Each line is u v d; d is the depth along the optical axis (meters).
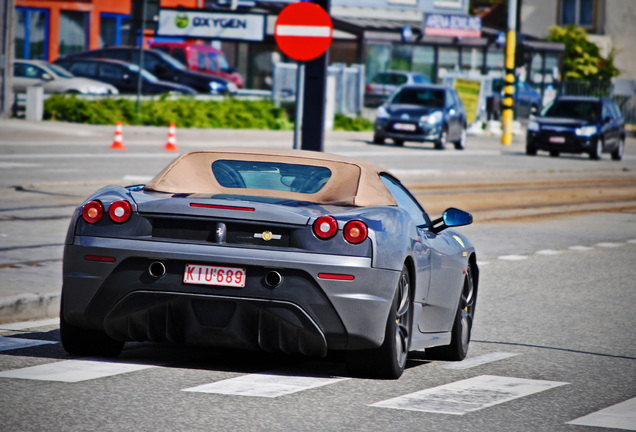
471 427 12.58
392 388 14.76
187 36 88.56
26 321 19.50
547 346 19.25
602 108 82.81
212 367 15.64
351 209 14.92
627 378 16.34
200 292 14.16
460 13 118.12
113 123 78.94
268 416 12.64
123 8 109.94
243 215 14.23
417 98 82.19
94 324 14.77
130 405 12.90
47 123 73.12
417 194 49.12
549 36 144.38
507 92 94.25
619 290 27.11
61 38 105.88
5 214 34.19
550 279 28.61
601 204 50.88
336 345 14.40
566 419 13.23
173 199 14.56
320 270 14.06
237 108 87.06
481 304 24.30
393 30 112.69
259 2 113.38
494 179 60.34
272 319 14.20
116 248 14.32
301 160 16.27
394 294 14.59
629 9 147.50
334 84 94.19
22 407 12.55
